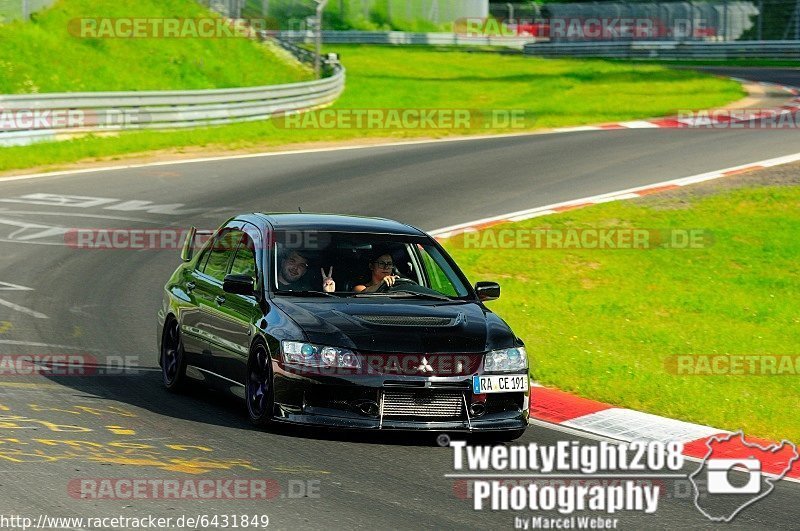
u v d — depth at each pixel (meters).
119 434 25.27
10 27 112.56
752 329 43.25
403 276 29.31
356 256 29.03
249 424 26.84
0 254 51.31
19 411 27.08
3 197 65.69
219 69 128.50
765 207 65.56
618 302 46.91
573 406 30.44
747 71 157.75
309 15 182.50
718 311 46.09
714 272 53.56
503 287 48.66
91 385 30.89
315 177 74.44
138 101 91.50
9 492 20.38
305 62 142.75
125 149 83.75
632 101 117.38
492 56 190.75
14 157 78.31
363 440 25.83
